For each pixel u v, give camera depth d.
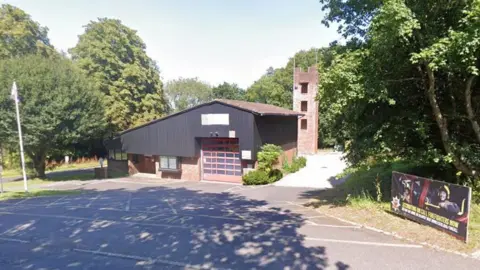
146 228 7.78
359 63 7.84
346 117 9.02
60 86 20.72
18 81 19.31
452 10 6.96
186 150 20.34
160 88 38.75
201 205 11.06
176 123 20.62
